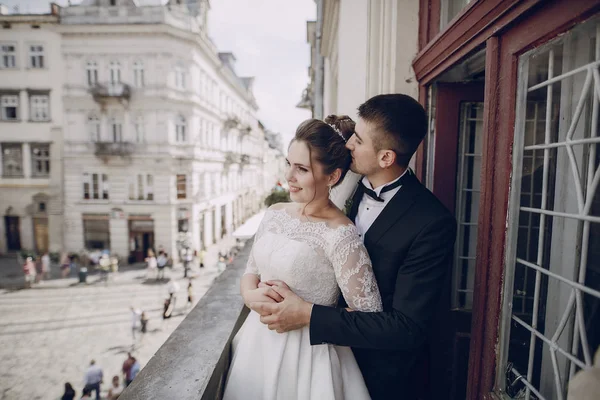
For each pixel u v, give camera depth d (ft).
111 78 61.21
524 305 3.70
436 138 6.66
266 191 164.45
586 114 2.87
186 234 66.23
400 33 7.29
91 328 38.17
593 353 2.84
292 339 4.23
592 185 2.84
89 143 61.93
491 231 3.91
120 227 63.57
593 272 2.93
